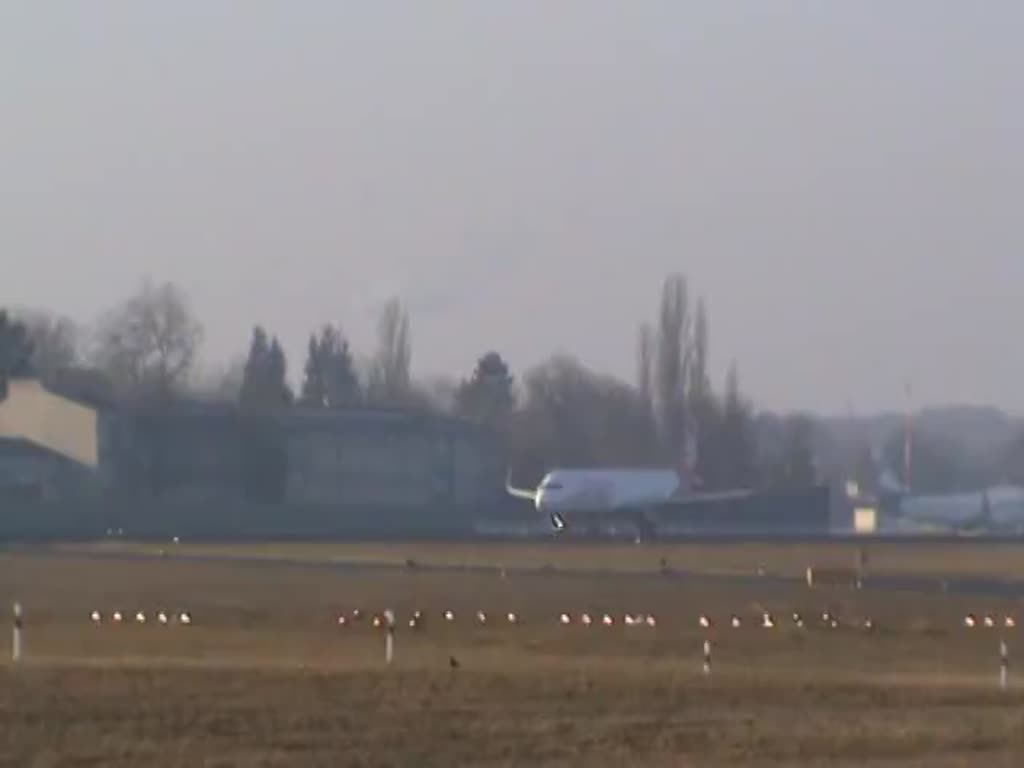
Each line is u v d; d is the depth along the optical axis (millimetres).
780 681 145875
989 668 180500
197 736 109375
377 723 116188
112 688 129000
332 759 102000
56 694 124875
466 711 122875
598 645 194250
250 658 168000
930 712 129375
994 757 108250
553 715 122312
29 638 188500
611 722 119562
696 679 145625
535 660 172625
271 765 99500
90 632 197500
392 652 173250
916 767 103750
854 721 123438
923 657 189875
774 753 108125
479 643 194125
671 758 105250
